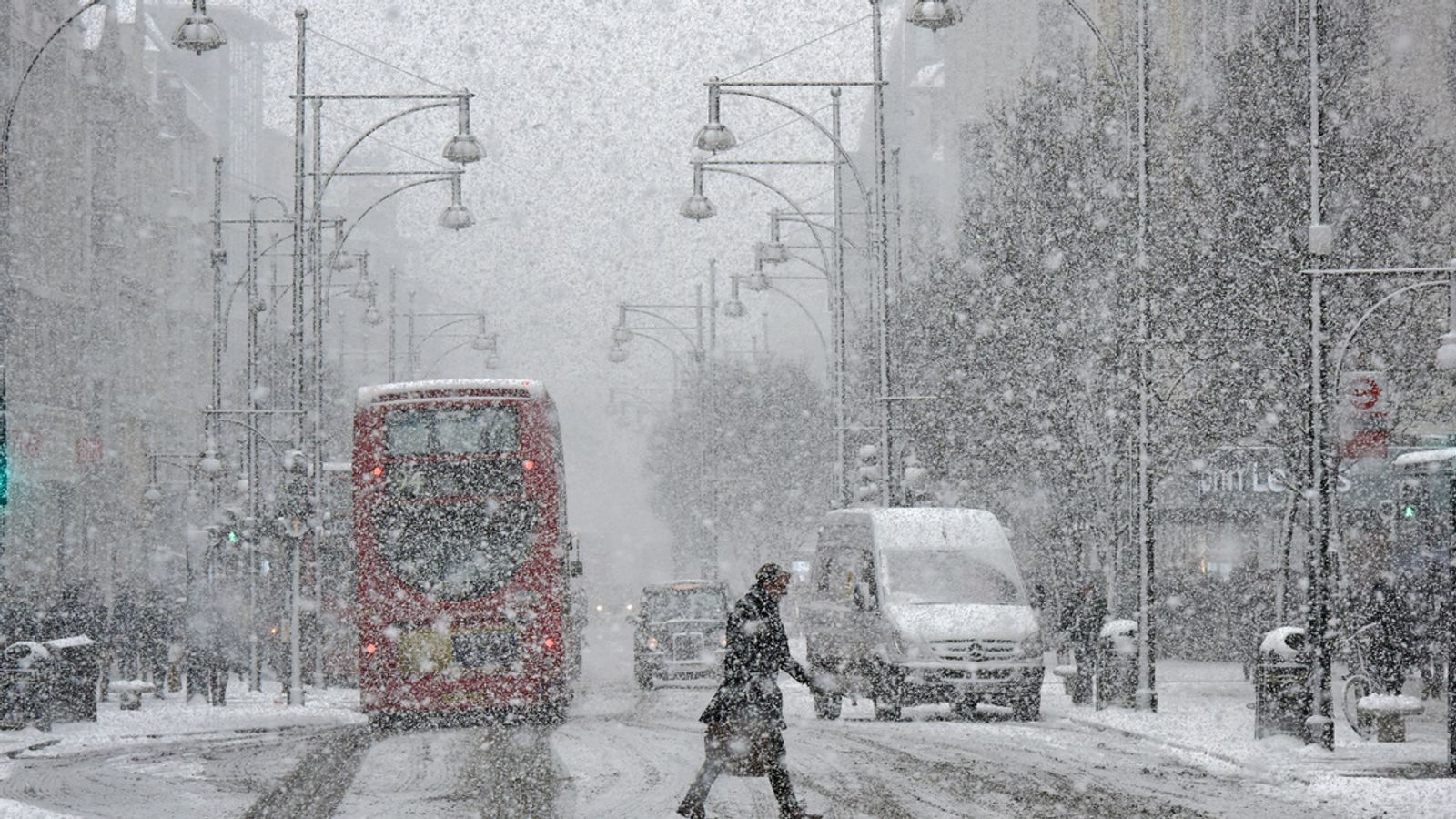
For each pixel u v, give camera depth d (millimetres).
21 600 93562
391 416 72562
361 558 72000
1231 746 52375
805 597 83062
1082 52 105000
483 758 52250
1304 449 76688
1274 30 81875
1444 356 54406
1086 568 96938
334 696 94500
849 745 55094
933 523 74250
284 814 38125
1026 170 102062
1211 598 105562
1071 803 39219
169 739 62125
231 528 110125
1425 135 99000
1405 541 75375
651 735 60812
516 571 72062
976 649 68438
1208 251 80938
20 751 56438
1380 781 41875
